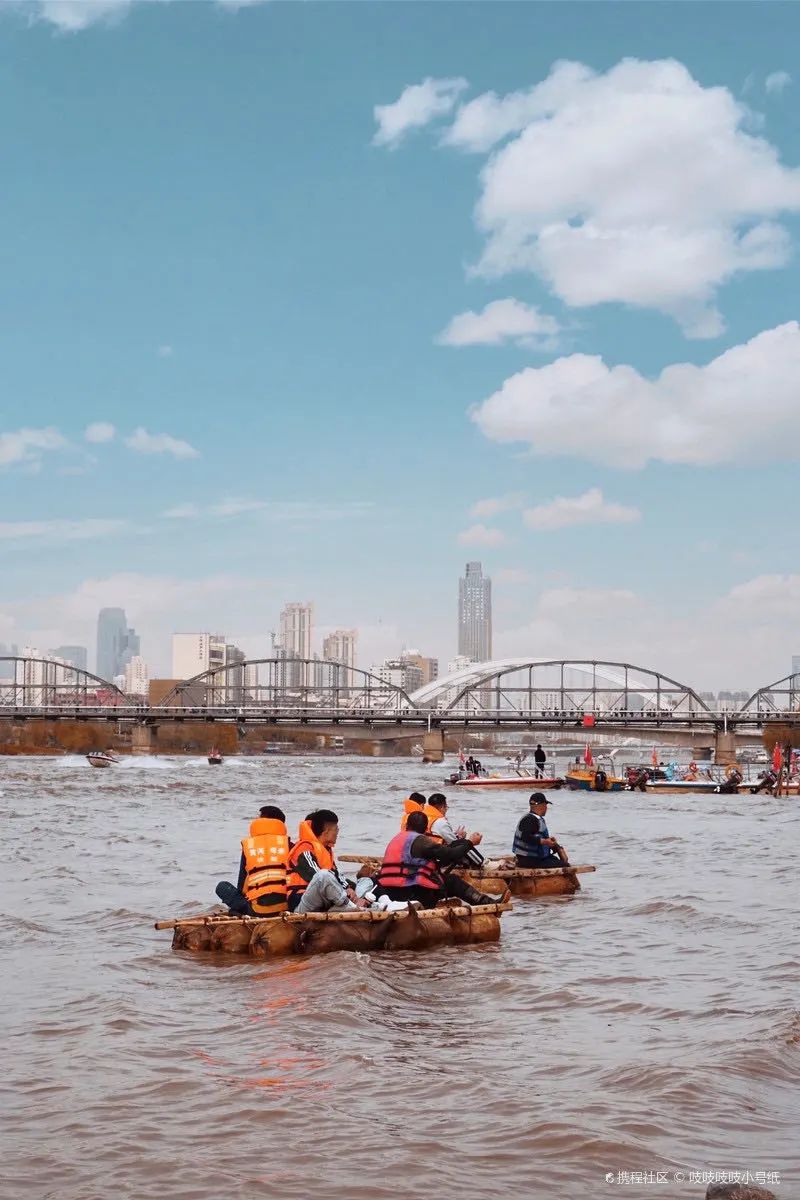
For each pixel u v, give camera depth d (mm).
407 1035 11977
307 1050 11289
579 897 23344
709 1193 7523
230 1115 9258
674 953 16875
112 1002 13422
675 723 187250
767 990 14078
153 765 148500
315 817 18000
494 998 13875
